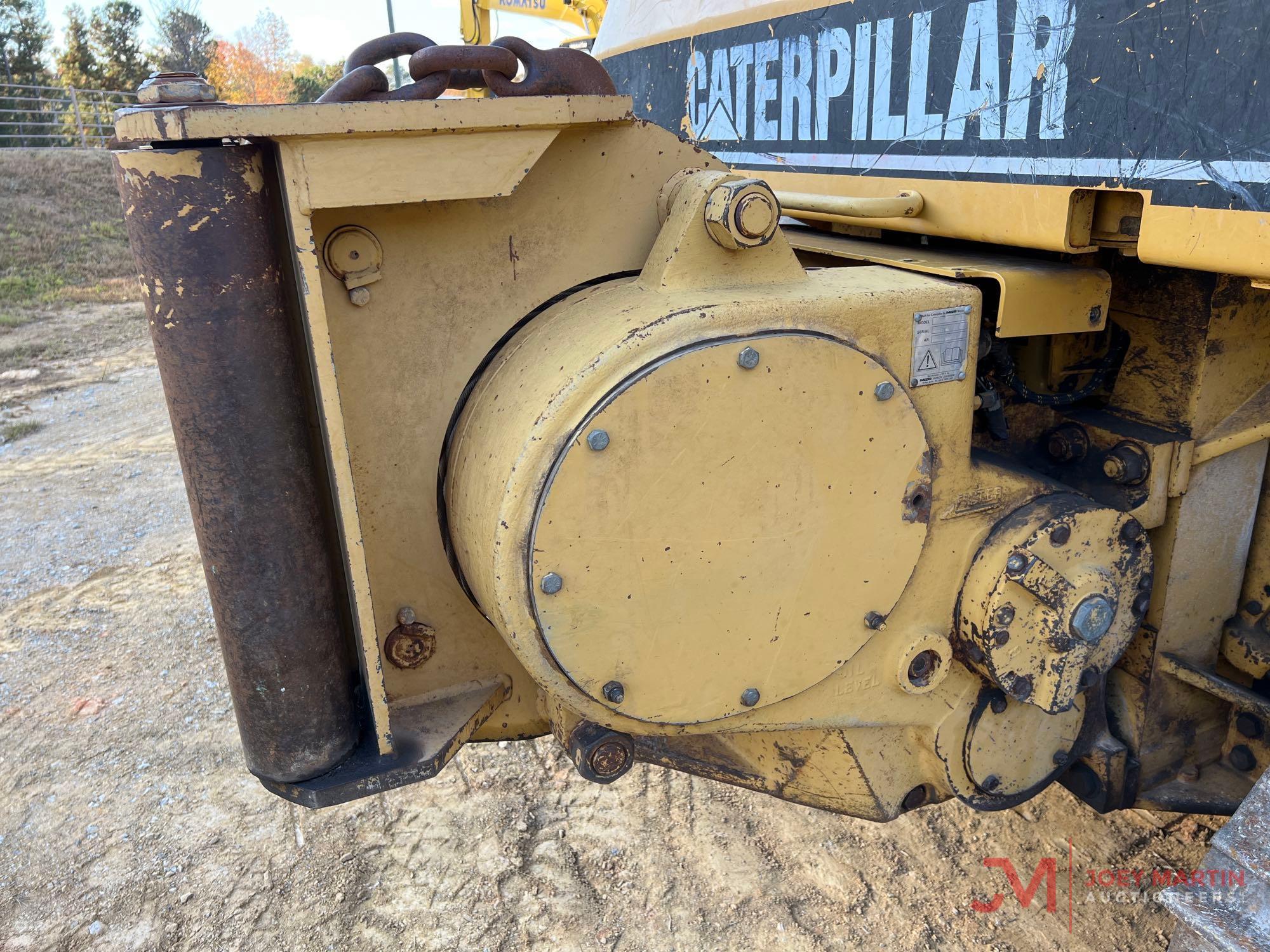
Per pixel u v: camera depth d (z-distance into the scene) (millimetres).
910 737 1771
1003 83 1552
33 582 4113
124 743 2936
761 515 1402
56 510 4953
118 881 2365
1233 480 1795
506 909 2203
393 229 1399
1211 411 1694
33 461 5797
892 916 2119
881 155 1854
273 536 1347
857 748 1726
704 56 2441
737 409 1336
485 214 1449
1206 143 1253
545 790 2596
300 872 2361
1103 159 1400
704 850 2350
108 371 7996
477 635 1629
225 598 1366
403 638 1575
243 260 1247
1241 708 1835
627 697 1425
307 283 1226
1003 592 1589
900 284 1479
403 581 1555
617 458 1291
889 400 1440
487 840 2424
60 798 2688
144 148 1201
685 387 1296
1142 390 1770
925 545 1596
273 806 2609
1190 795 1927
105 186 14430
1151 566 1707
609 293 1463
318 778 1449
